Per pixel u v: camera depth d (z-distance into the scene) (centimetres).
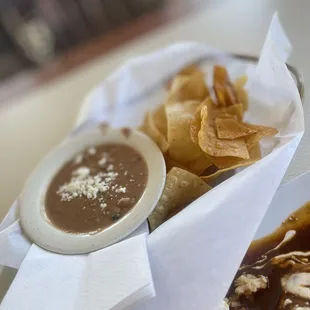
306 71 27
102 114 32
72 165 27
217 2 42
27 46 63
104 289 18
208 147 22
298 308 17
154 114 28
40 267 20
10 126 39
